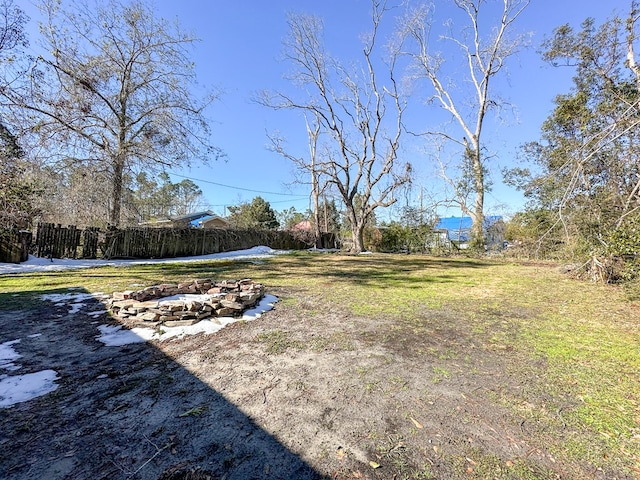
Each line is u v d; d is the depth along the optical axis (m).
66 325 3.08
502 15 13.13
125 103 11.65
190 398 1.81
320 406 1.75
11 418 1.58
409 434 1.51
